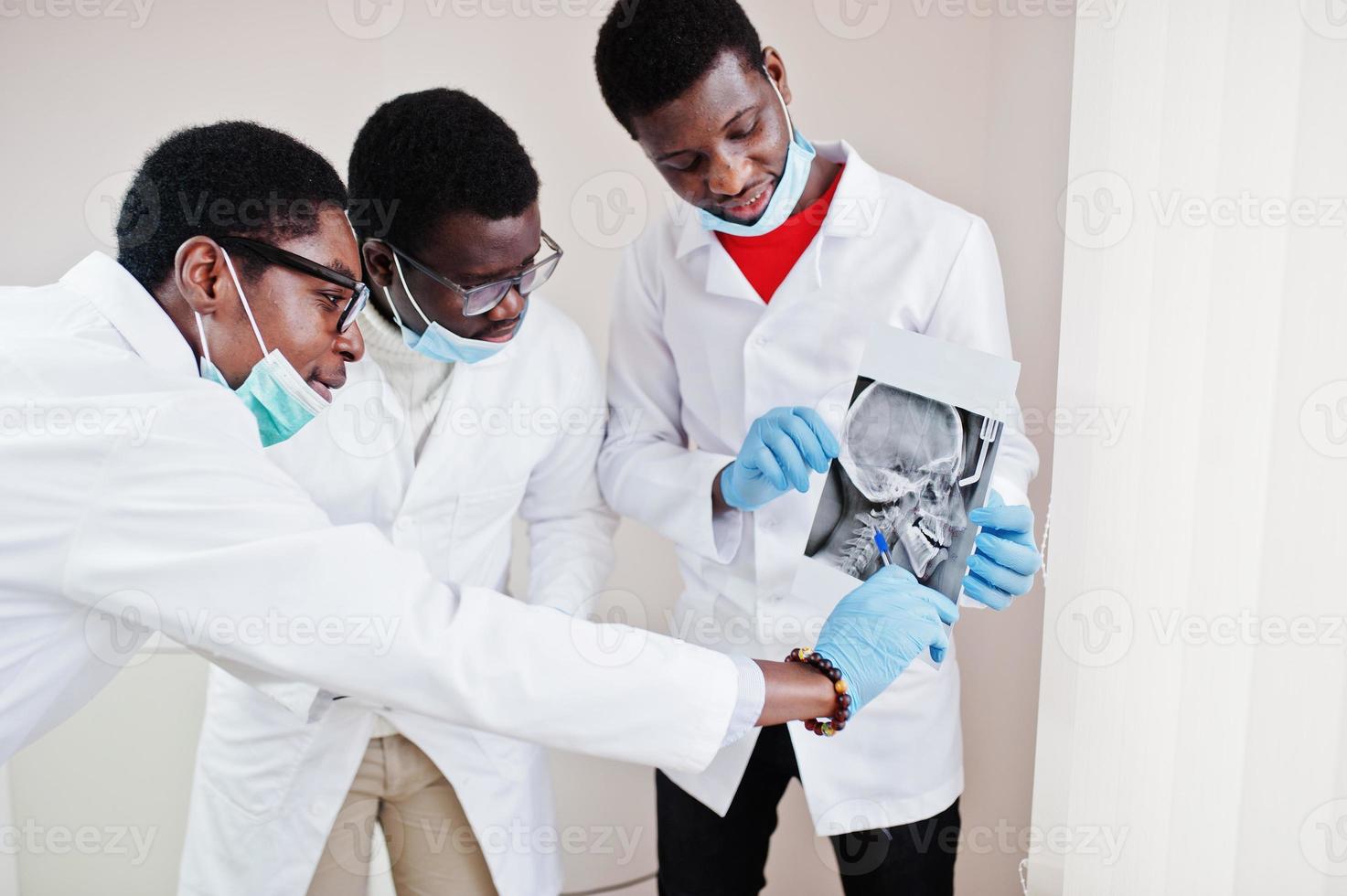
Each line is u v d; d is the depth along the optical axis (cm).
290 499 93
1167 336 115
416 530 129
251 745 126
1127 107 120
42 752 169
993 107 163
